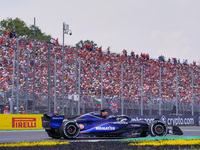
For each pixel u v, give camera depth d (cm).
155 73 11412
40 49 9325
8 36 9138
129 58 11506
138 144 2292
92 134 2814
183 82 11694
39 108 5981
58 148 1970
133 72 10819
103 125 2842
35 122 5119
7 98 5719
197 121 6781
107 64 10512
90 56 10406
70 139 2811
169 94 10794
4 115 4838
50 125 2741
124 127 2906
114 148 1992
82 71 9562
